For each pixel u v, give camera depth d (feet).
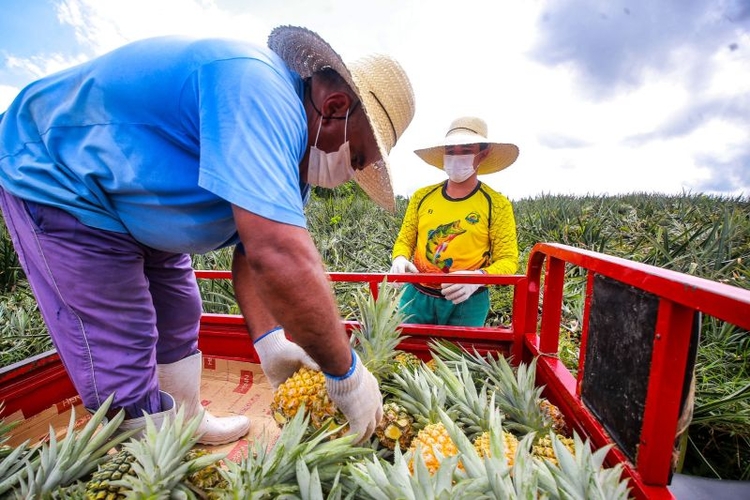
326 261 24.16
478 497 3.18
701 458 6.98
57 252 4.68
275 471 3.71
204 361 8.34
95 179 4.45
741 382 8.66
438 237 10.35
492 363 6.29
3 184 4.71
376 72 4.98
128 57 4.33
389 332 6.26
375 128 4.38
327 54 4.23
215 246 5.30
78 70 4.60
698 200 34.35
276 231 3.35
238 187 3.33
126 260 4.99
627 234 24.06
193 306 6.72
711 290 2.54
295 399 5.02
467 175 9.80
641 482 3.41
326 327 3.64
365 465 3.92
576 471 3.47
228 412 7.21
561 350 10.89
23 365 6.20
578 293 14.35
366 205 42.47
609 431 4.03
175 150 4.23
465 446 3.82
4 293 18.12
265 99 3.60
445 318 10.34
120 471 3.94
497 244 10.09
